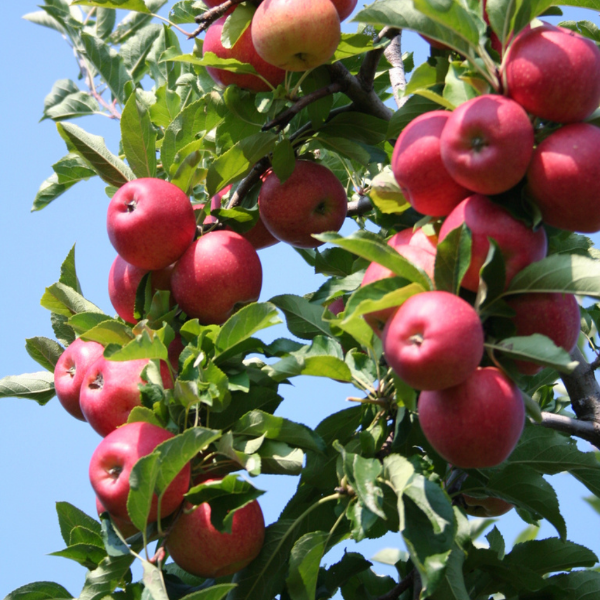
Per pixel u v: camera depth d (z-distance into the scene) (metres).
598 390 4.05
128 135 4.34
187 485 3.45
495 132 2.78
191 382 3.48
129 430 3.51
